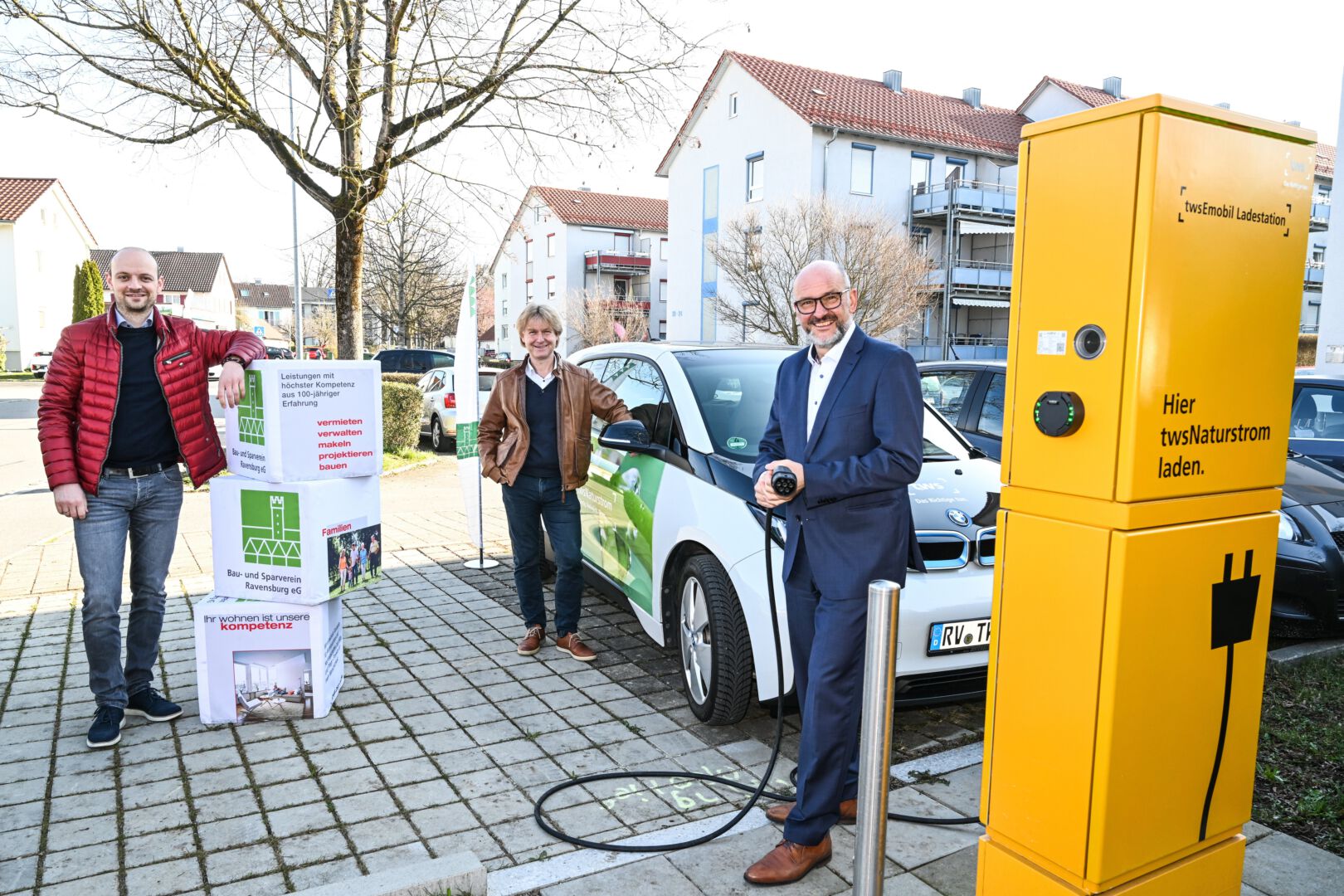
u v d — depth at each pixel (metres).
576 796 3.32
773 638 3.50
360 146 9.85
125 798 3.27
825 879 2.79
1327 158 33.16
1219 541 1.95
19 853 2.90
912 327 25.83
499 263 63.44
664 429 4.52
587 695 4.30
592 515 5.27
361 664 4.71
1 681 4.43
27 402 25.95
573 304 45.22
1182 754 1.97
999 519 2.05
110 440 3.72
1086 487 1.85
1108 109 1.78
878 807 2.09
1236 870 2.14
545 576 6.54
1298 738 3.68
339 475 3.97
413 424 13.98
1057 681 1.93
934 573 3.58
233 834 3.03
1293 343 2.04
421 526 8.52
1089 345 1.84
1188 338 1.83
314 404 3.85
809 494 2.71
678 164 34.84
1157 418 1.80
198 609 3.87
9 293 46.09
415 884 2.50
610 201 56.00
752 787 3.38
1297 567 4.88
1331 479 5.51
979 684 3.61
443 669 4.65
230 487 3.86
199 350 3.91
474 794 3.33
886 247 23.47
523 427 4.67
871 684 2.07
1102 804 1.85
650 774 3.47
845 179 29.61
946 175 31.72
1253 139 1.88
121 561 3.80
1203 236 1.82
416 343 39.84
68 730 3.86
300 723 3.95
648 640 5.12
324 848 2.95
